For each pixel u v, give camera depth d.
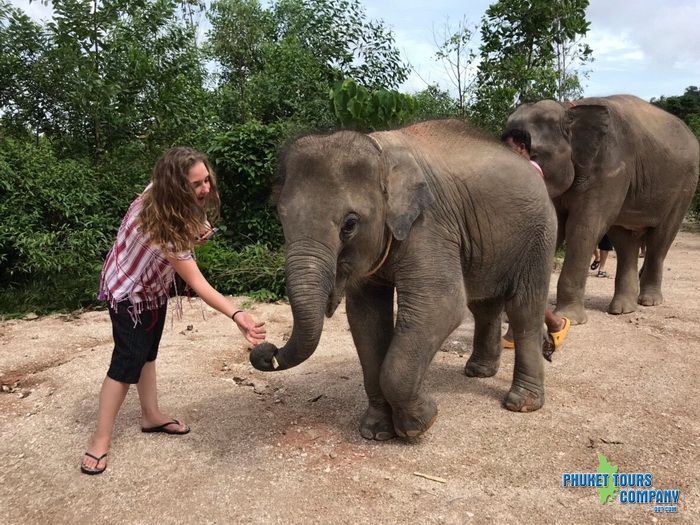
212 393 4.09
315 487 2.91
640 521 2.68
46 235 7.14
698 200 16.83
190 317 6.38
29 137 8.91
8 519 2.72
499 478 3.02
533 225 3.62
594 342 5.39
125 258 3.05
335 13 13.02
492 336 4.33
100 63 9.14
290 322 6.21
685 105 30.81
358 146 2.84
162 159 2.92
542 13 11.39
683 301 7.21
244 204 9.05
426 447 3.32
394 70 13.09
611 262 10.79
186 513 2.72
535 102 6.19
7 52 8.63
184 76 9.92
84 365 4.66
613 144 6.07
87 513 2.74
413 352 3.08
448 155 3.43
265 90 11.99
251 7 13.80
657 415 3.79
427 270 3.11
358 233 2.84
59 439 3.45
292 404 3.90
